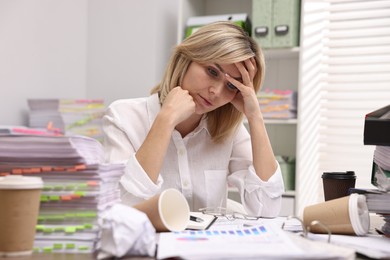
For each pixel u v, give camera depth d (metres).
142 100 1.70
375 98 2.90
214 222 1.11
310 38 2.84
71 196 0.79
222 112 1.64
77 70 3.14
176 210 0.95
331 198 1.28
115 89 3.19
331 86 3.00
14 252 0.71
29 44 2.63
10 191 0.70
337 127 2.99
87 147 0.87
